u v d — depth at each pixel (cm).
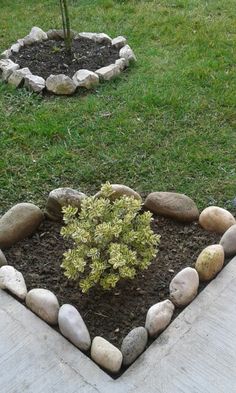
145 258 119
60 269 129
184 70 204
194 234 137
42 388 106
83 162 164
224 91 192
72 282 126
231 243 130
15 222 135
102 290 123
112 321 117
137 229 120
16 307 121
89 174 159
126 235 117
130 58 208
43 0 263
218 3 254
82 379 107
